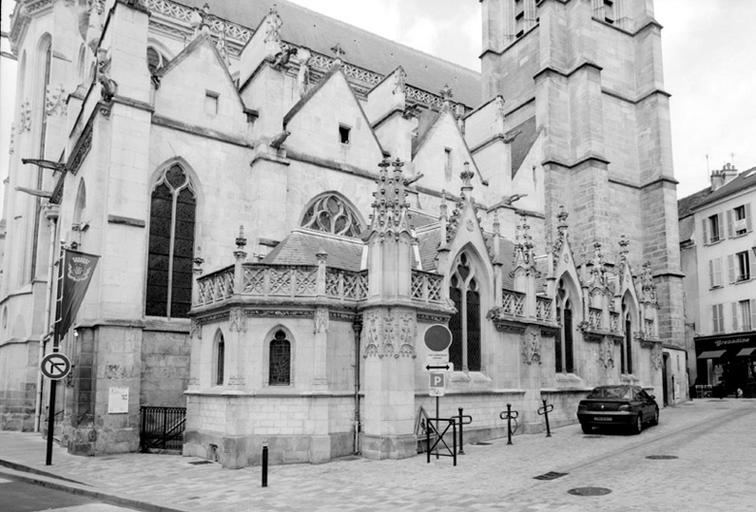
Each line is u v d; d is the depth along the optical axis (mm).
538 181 44875
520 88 53438
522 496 13453
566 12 48406
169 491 15328
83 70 38781
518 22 56500
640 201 49438
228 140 28844
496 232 26281
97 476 17891
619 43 50938
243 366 19750
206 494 14828
